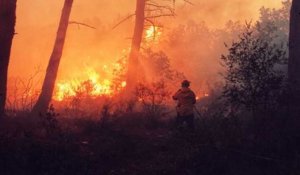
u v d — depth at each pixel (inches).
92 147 358.6
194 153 329.4
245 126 380.5
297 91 376.2
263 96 368.8
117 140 381.4
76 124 440.1
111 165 324.8
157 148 370.9
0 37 416.8
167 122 506.0
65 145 336.8
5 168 285.1
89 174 297.0
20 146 318.0
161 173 308.8
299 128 341.1
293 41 442.9
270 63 373.7
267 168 303.3
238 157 320.2
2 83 418.6
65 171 291.4
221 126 358.6
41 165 295.6
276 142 329.1
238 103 386.6
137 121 485.1
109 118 488.7
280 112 358.0
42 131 375.2
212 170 303.6
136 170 318.0
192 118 464.8
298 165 290.2
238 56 380.8
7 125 392.8
